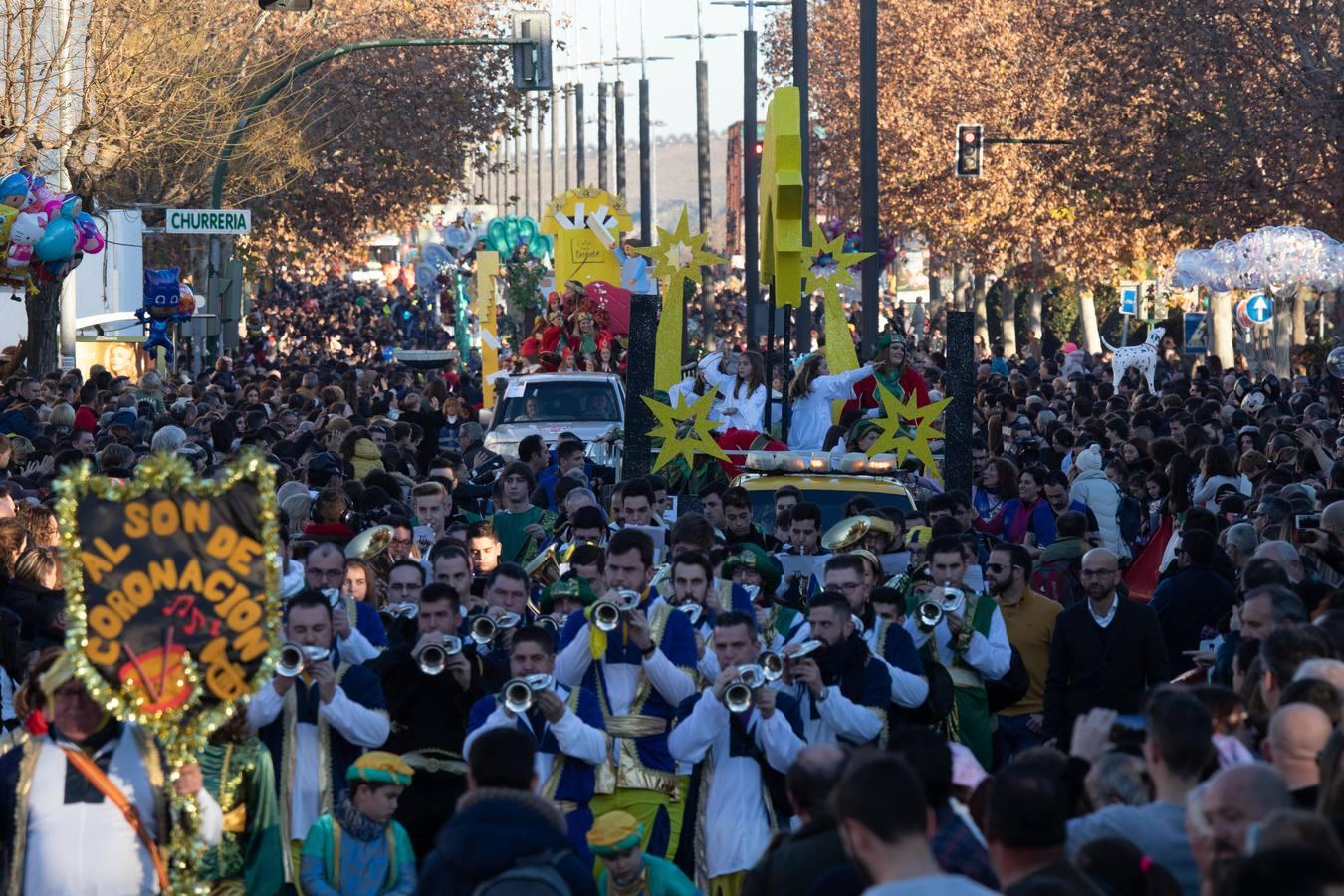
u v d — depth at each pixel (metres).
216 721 8.91
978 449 24.05
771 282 21.55
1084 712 13.73
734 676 10.21
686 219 21.45
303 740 10.77
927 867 6.32
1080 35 62.47
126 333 51.09
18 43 36.88
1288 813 6.17
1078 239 82.38
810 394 21.62
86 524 8.69
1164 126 57.16
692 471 19.61
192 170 50.12
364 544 13.82
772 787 10.94
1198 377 44.44
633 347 19.78
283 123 53.88
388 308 99.19
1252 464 22.05
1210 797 6.87
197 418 30.52
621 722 10.98
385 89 71.25
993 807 6.94
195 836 9.09
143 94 36.81
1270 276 41.31
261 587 8.89
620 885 9.69
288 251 85.94
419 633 11.67
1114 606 13.84
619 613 10.77
